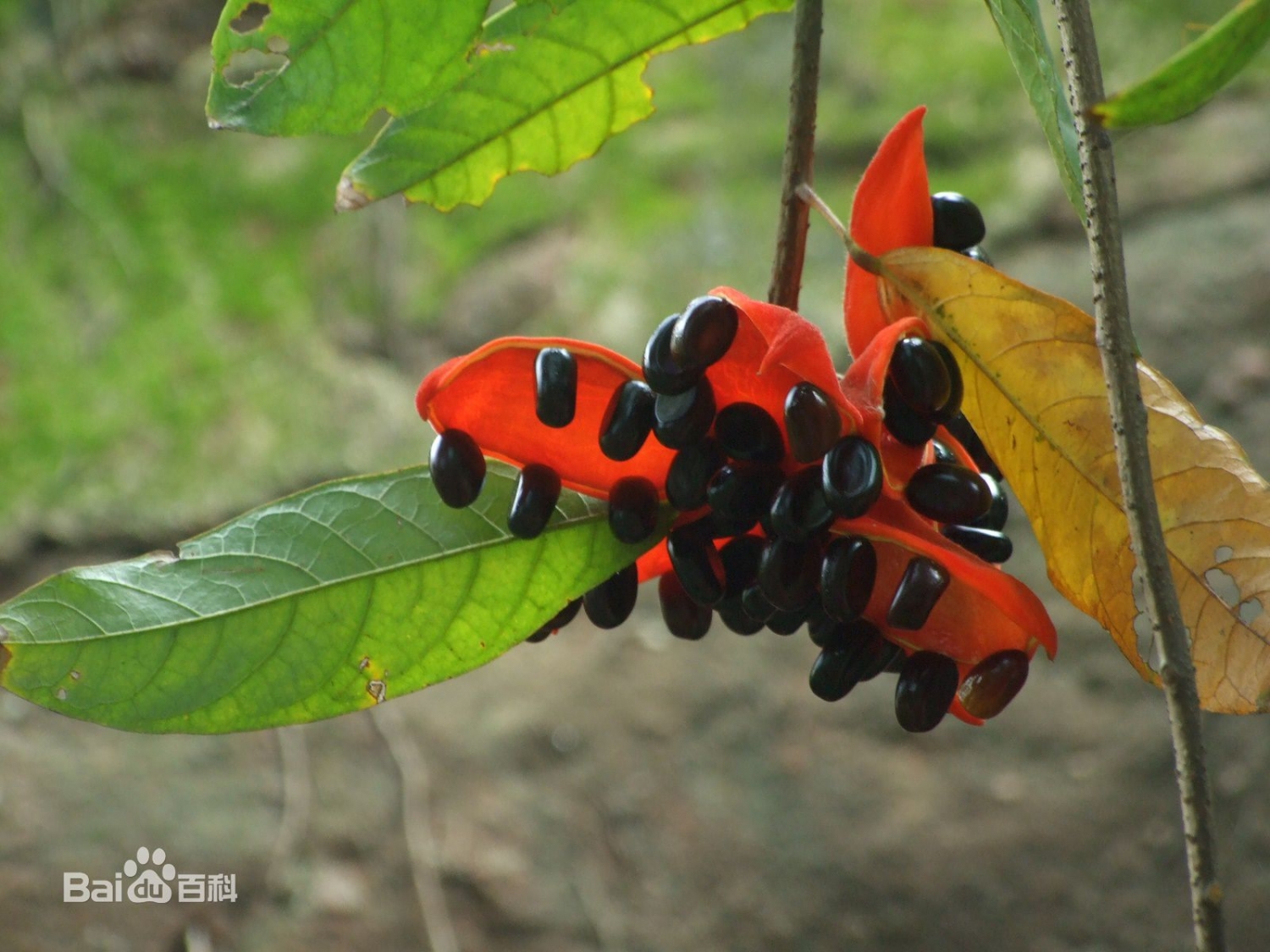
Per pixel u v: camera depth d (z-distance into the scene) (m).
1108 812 1.18
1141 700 1.23
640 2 0.51
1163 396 0.47
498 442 0.48
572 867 1.20
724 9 0.51
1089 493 0.47
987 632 0.48
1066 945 1.13
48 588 0.47
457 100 0.52
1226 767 1.19
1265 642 0.46
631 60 0.52
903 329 0.46
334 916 1.16
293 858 1.19
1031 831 1.18
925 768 1.23
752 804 1.22
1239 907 1.12
